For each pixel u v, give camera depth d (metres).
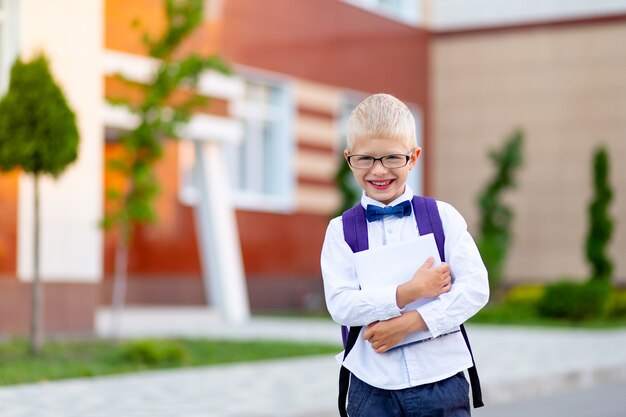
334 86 25.17
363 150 4.04
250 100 23.11
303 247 24.08
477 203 25.11
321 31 24.80
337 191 25.05
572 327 20.61
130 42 18.39
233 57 22.20
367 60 26.22
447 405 4.05
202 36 21.31
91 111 15.73
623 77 27.14
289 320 20.77
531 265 27.75
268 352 14.12
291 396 9.95
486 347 15.61
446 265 4.02
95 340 14.70
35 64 12.29
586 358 14.12
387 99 4.08
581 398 11.48
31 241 14.98
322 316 22.33
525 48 27.92
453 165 28.41
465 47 28.34
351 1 25.77
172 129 14.98
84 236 15.60
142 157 15.06
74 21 15.49
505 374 12.02
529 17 27.88
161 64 15.12
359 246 4.16
